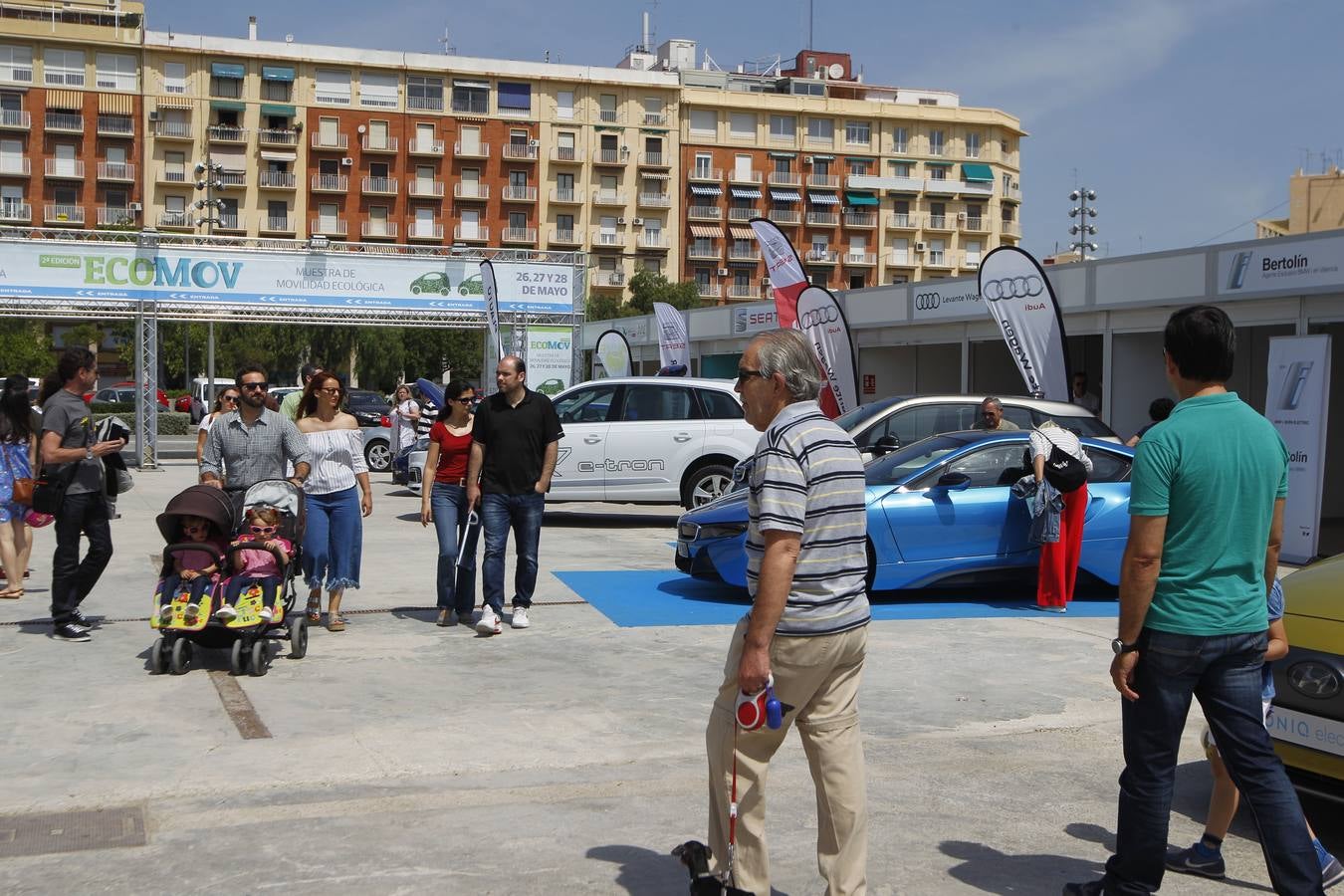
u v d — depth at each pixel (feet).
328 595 32.45
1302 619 15.17
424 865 13.70
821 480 11.17
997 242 312.09
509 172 277.44
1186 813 16.62
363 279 85.40
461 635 27.37
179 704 20.74
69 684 22.04
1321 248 46.73
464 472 28.81
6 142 247.70
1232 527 11.62
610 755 18.34
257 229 261.85
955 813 16.02
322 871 13.47
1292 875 11.62
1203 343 11.84
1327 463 67.92
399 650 25.62
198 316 85.97
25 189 249.14
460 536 29.48
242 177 260.42
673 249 288.71
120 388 180.55
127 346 213.87
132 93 253.65
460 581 28.81
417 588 33.68
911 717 21.07
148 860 13.73
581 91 280.72
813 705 11.68
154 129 254.47
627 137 283.79
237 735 18.93
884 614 31.14
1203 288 52.85
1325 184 166.61
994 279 49.34
